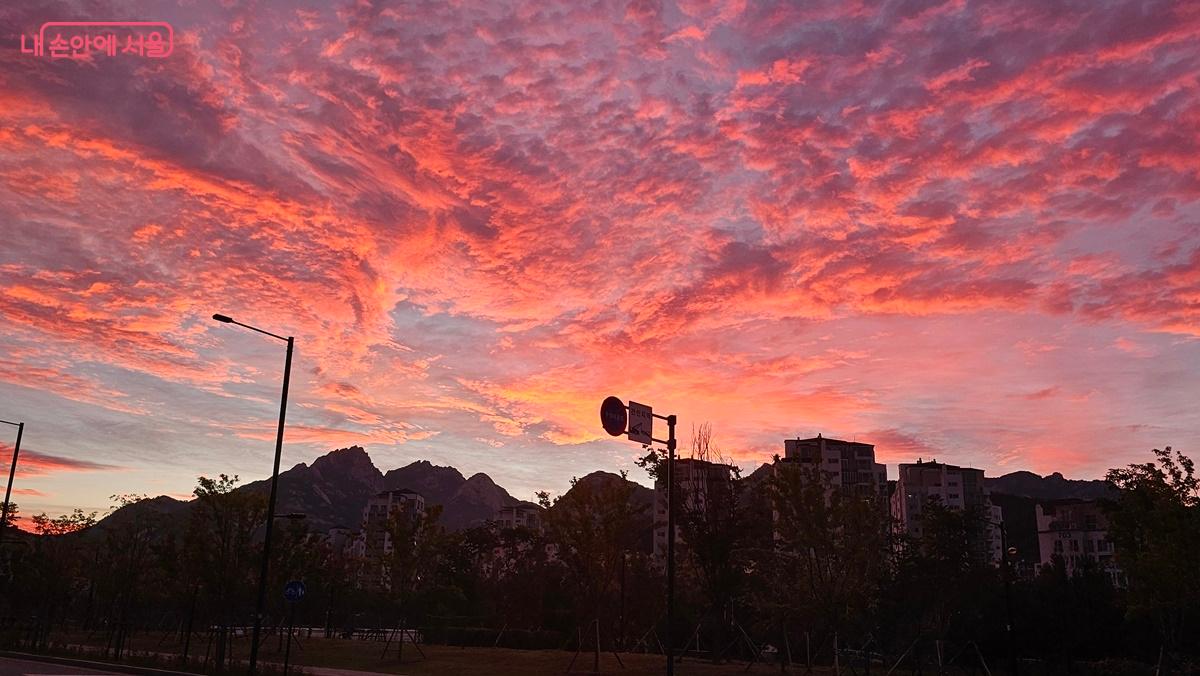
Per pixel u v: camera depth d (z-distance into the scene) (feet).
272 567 112.47
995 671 144.36
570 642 169.48
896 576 137.59
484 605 240.94
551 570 214.07
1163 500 83.05
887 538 115.75
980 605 153.28
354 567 238.07
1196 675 108.68
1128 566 87.71
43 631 158.30
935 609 139.54
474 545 298.76
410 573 148.36
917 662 129.80
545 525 126.21
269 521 93.30
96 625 181.88
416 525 152.66
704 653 154.81
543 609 207.72
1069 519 395.75
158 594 153.17
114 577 142.92
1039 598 158.51
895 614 134.00
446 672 112.06
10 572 156.66
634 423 78.13
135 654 127.44
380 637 221.05
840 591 104.99
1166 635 91.61
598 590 120.98
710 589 134.92
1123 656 141.18
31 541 158.30
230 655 118.21
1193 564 80.38
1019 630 151.53
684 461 140.36
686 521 136.67
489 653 149.07
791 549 111.45
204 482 111.34
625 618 165.48
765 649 159.63
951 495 417.08
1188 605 86.58
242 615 169.48
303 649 156.25
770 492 112.06
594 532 119.44
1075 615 148.87
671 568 79.41
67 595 158.81
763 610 119.44
